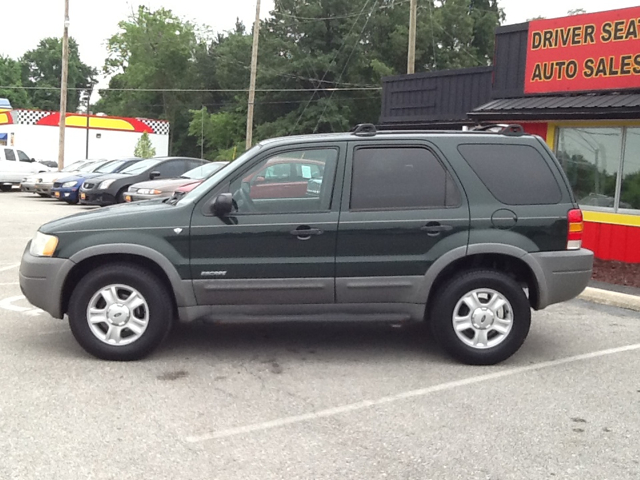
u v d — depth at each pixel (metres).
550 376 5.62
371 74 52.16
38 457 3.98
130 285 5.70
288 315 5.80
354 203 5.77
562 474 3.88
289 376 5.52
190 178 16.48
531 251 5.80
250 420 4.59
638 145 10.77
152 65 75.31
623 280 9.41
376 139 5.88
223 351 6.20
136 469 3.85
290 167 5.82
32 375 5.41
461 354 5.84
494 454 4.12
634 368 5.87
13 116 43.94
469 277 5.77
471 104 14.62
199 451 4.10
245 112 61.78
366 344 6.51
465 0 56.88
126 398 4.95
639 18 10.38
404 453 4.11
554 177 5.96
